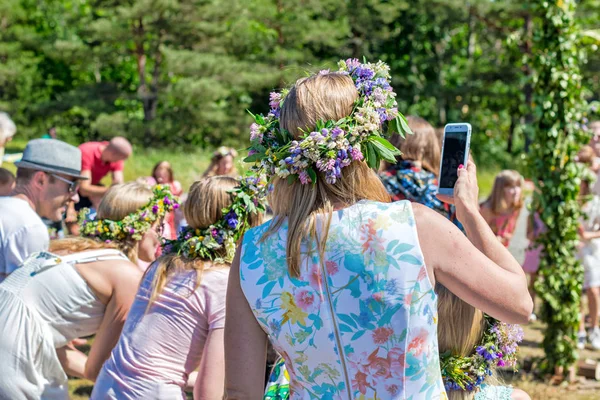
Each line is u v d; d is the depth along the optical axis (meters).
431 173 3.96
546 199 5.64
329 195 1.74
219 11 22.83
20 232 3.32
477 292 1.66
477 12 24.69
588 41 7.27
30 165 3.50
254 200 2.85
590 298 6.71
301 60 24.41
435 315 1.68
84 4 29.95
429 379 1.67
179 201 3.50
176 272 2.82
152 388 2.70
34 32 25.95
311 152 1.70
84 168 7.28
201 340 2.77
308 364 1.71
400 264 1.65
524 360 6.08
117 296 3.00
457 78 31.03
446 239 1.67
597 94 28.00
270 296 1.72
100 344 3.02
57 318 2.95
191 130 23.83
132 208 3.39
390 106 1.82
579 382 5.71
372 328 1.65
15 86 23.89
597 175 6.67
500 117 32.16
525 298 1.68
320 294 1.68
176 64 21.83
